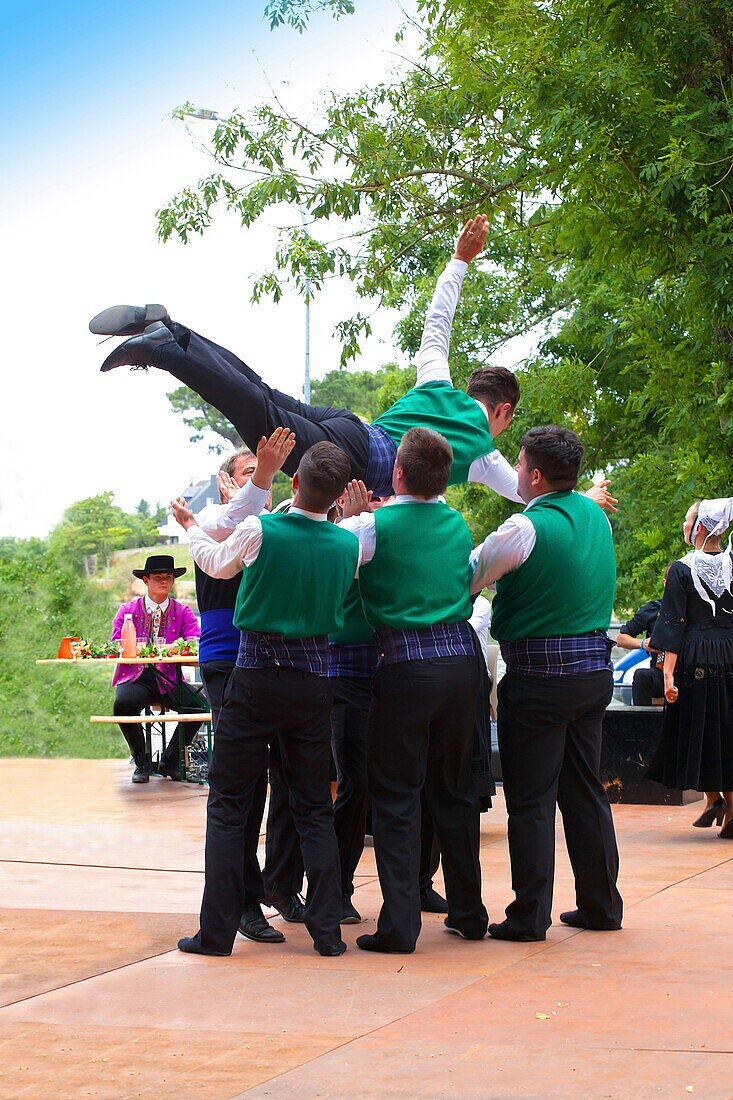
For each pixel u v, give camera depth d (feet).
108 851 21.08
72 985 12.60
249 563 13.64
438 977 12.76
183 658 29.17
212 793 14.14
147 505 118.73
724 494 30.96
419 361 16.69
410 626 13.91
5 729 45.21
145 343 15.17
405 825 13.99
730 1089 9.29
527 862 14.37
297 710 13.78
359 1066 9.96
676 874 18.74
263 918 14.87
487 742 14.93
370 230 42.47
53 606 59.62
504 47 35.76
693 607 22.02
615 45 28.50
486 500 63.05
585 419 50.72
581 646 14.37
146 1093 9.45
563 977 12.68
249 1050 10.43
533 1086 9.41
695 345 31.04
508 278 55.67
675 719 22.20
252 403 15.30
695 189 26.32
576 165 29.32
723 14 28.32
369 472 15.78
